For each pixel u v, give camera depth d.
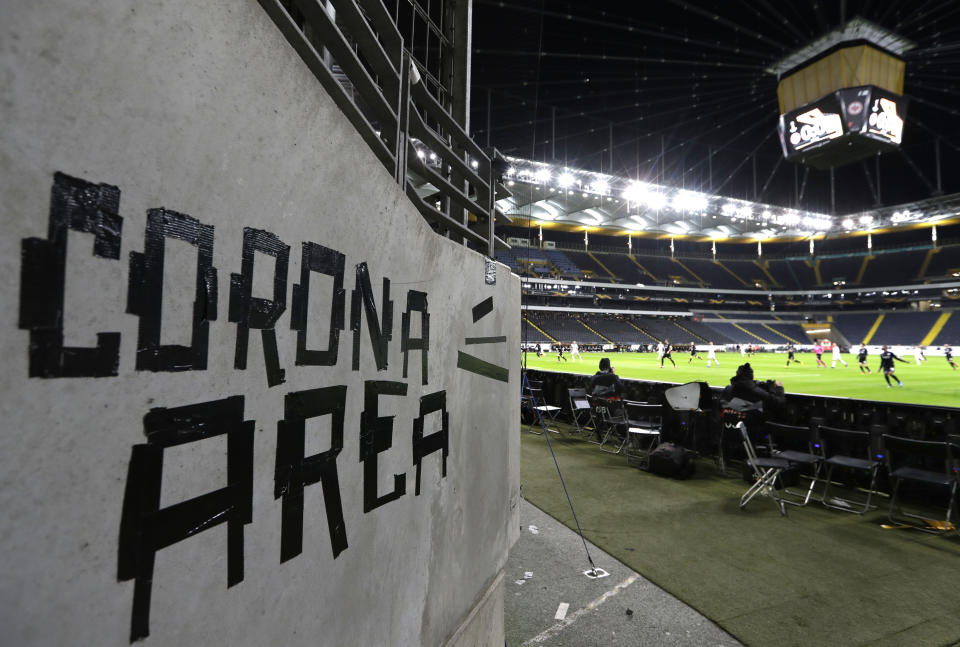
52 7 0.51
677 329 62.69
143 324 0.64
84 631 0.56
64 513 0.54
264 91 0.84
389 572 1.35
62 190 0.53
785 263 75.00
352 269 1.16
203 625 0.73
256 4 0.81
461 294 2.03
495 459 2.46
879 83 37.91
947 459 4.70
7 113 0.47
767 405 7.02
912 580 3.72
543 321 60.03
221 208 0.76
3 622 0.47
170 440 0.68
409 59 1.73
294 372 0.95
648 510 5.32
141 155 0.62
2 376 0.47
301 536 0.97
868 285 65.19
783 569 3.89
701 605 3.33
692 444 8.08
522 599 3.40
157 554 0.65
